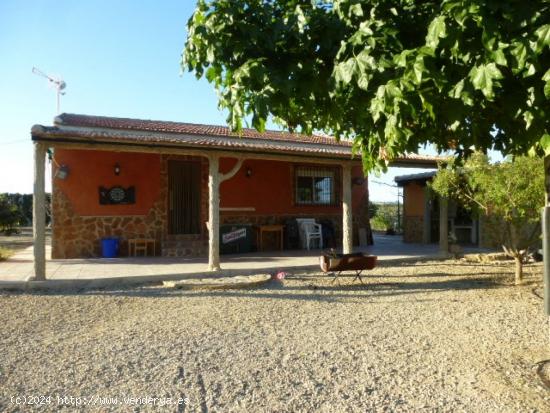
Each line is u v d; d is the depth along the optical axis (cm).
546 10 261
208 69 353
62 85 1566
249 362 443
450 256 1222
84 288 845
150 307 685
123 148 898
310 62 332
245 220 1398
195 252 1277
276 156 1026
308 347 489
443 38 277
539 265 1116
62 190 1206
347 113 381
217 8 326
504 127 350
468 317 613
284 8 357
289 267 1022
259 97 305
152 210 1288
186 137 1215
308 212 1494
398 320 602
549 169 399
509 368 422
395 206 2694
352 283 884
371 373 414
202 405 352
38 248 838
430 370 420
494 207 843
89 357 457
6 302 721
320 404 353
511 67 271
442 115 345
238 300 733
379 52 302
